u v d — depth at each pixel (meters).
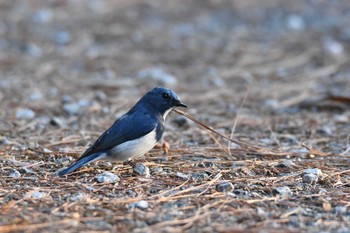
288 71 18.84
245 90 17.05
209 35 22.64
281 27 23.34
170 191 8.94
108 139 9.53
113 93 16.59
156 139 9.97
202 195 8.82
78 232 7.39
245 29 23.19
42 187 9.04
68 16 24.19
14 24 23.11
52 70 18.81
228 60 20.02
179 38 22.31
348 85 17.09
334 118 14.04
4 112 14.30
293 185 9.38
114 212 8.08
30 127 13.03
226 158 10.89
